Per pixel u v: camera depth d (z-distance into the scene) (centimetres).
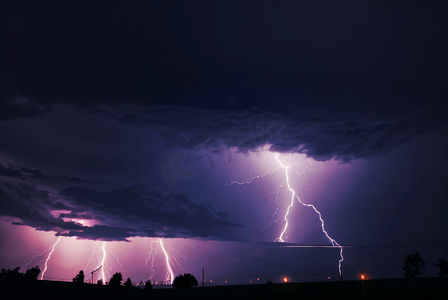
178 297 3438
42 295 2844
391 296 3359
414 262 3447
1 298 2577
